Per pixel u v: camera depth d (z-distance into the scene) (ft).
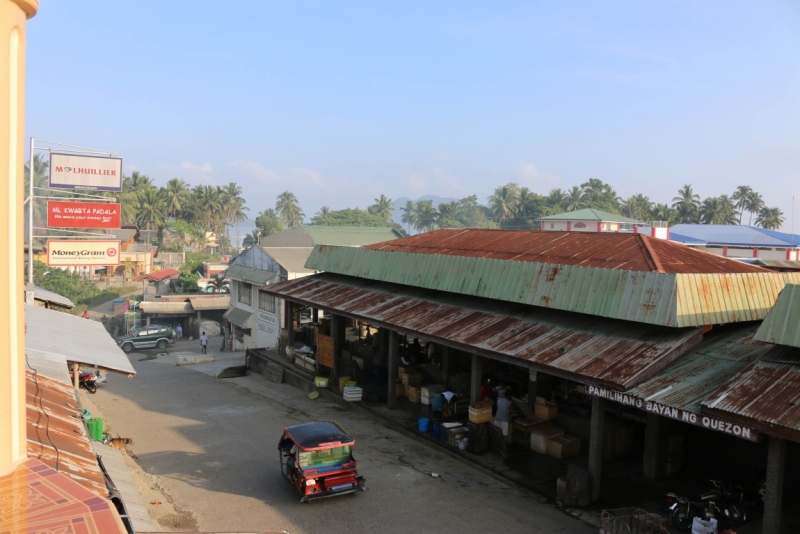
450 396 57.77
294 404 69.72
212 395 75.36
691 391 34.55
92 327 62.69
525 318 51.01
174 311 157.99
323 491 42.04
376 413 62.90
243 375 90.48
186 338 159.63
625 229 191.42
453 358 69.26
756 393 31.37
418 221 461.37
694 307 39.91
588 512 39.96
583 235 58.39
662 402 34.01
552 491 43.50
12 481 15.92
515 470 47.39
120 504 22.29
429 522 39.63
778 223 375.45
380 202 471.62
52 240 81.82
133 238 240.32
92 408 67.82
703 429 47.50
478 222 504.84
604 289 44.19
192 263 255.09
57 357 40.73
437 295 62.95
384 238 173.37
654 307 40.32
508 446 52.75
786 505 39.86
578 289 46.24
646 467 45.42
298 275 108.47
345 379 70.38
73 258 83.10
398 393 68.95
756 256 166.20
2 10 15.72
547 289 48.80
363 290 71.77
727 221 342.03
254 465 49.90
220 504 42.04
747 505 37.91
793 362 33.30
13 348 16.74
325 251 82.07
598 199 373.40
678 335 40.37
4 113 16.02
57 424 25.80
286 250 119.34
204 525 38.60
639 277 42.01
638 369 37.29
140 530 23.50
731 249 170.40
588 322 46.83
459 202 522.88
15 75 16.57
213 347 142.72
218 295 166.61
